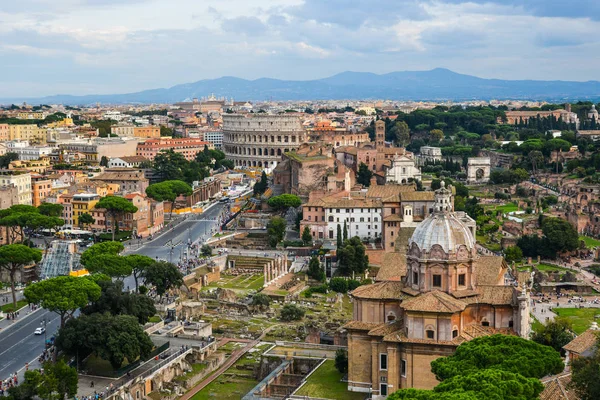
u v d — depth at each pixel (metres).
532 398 151.50
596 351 182.50
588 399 164.00
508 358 170.88
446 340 197.38
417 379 198.88
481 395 145.62
